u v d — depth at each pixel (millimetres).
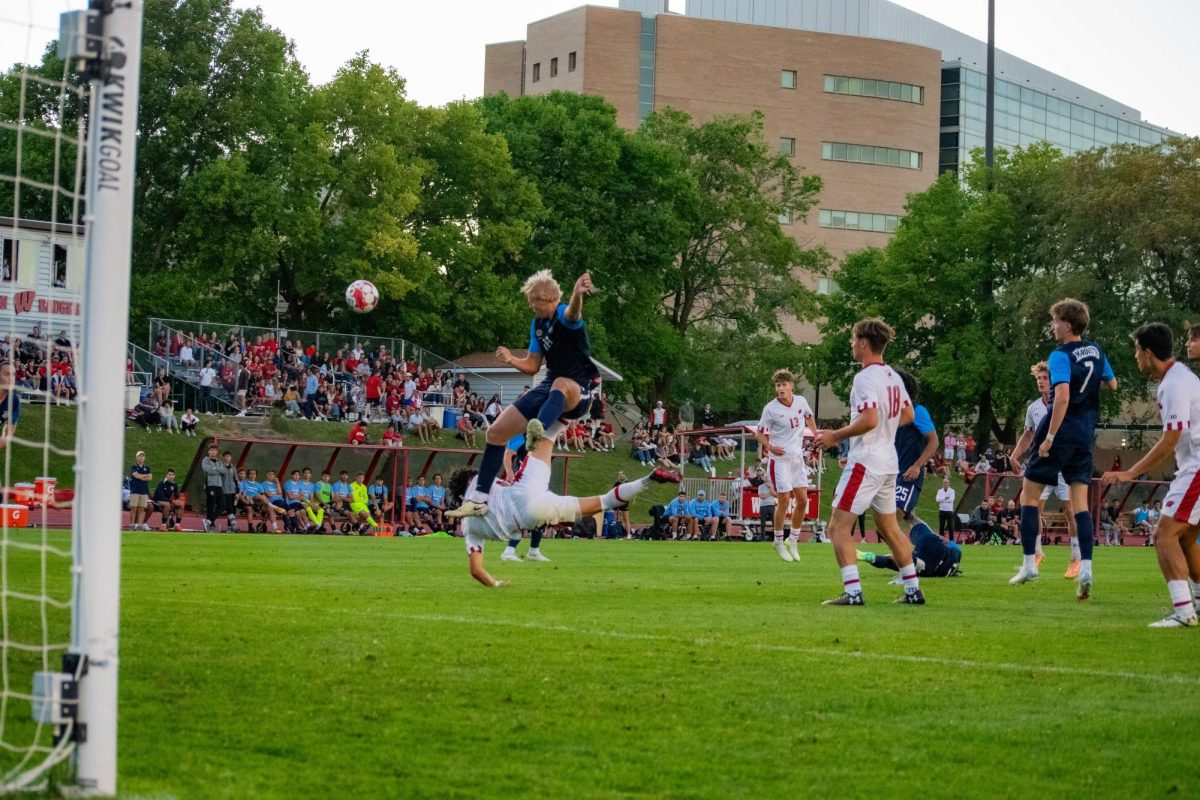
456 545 23469
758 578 14852
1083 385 12867
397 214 54594
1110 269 55656
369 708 5742
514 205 60250
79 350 4219
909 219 68562
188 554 17625
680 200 65375
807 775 4797
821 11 128250
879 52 108812
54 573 12133
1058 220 57938
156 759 4797
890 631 8891
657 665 7000
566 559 19375
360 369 48344
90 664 4199
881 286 67125
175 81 52750
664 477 10609
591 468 50594
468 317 57594
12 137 46469
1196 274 53938
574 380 10930
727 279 72562
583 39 101438
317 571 14367
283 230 53250
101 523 4199
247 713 5598
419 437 47719
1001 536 42188
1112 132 145500
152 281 50688
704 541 34906
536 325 10953
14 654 6785
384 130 56344
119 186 4227
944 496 38562
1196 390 9648
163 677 6324
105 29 4227
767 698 6156
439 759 4914
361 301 37156
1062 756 5145
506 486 11352
